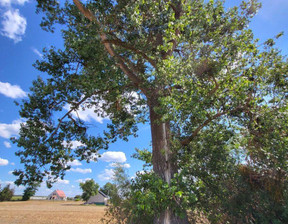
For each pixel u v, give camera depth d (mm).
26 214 28328
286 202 5117
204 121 7195
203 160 6941
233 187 6207
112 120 12102
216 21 8992
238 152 6895
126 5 7531
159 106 7430
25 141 8672
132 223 6945
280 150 5512
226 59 6680
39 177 8734
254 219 5621
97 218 23656
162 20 8195
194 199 5707
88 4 7727
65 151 9609
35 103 9133
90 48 8258
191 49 8781
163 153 7020
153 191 6020
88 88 8625
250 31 6988
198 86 6680
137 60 11078
